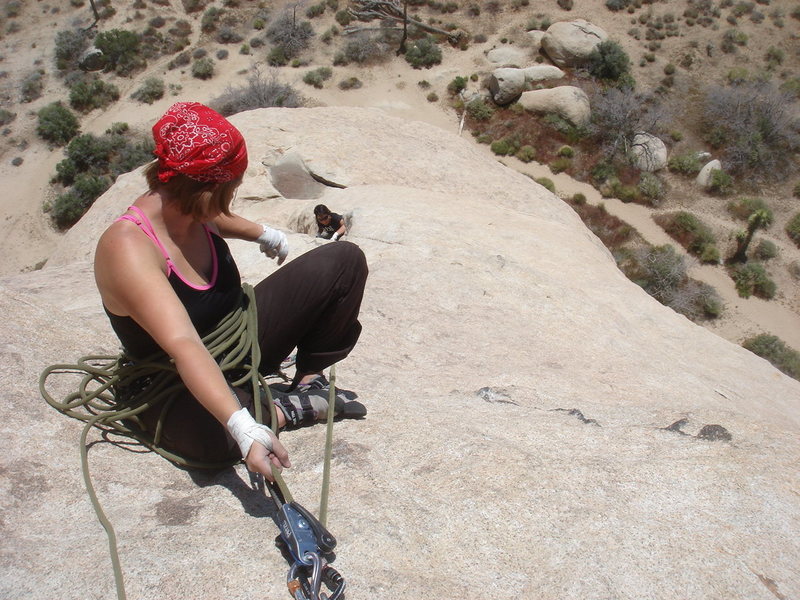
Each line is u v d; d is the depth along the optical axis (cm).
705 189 3384
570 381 469
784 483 260
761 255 3089
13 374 261
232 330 235
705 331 748
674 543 225
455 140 1498
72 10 4553
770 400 599
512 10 4347
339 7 4375
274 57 4088
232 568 191
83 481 224
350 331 267
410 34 4169
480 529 223
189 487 235
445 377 425
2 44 4397
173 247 211
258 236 284
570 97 3578
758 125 3538
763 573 217
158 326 190
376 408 314
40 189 3572
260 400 252
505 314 619
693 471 266
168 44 4266
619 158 3456
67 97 4031
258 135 1380
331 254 251
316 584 178
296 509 192
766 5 4338
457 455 266
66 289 561
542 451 281
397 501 233
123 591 174
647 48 4103
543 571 208
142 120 3866
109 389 269
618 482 255
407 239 804
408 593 191
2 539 192
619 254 3086
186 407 232
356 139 1389
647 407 385
